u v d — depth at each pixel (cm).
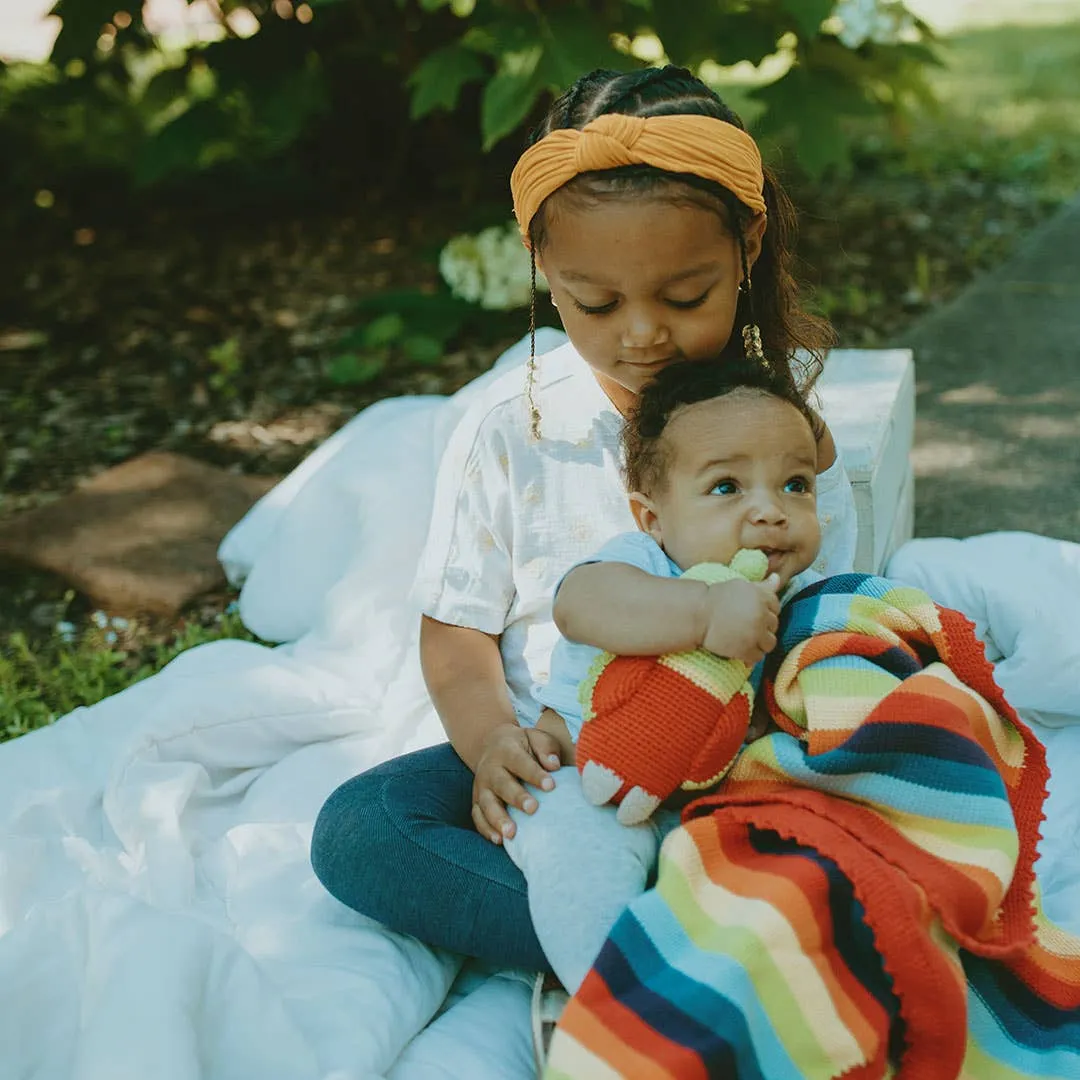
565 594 143
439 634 172
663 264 142
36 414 385
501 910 147
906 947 124
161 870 173
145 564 288
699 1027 122
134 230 545
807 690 139
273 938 162
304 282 484
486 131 338
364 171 571
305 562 246
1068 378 376
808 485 145
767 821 131
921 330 422
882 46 403
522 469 168
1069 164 600
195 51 473
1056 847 179
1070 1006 144
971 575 214
